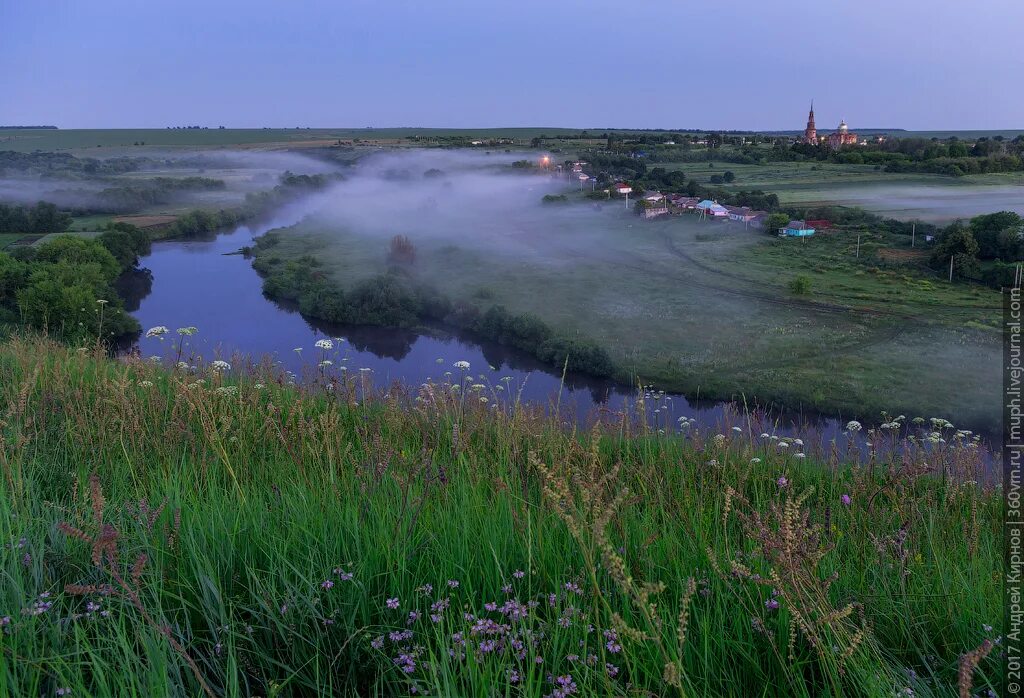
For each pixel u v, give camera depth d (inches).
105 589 106.6
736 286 3380.9
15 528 142.9
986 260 3457.2
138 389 276.5
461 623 116.1
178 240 4891.7
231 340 2288.4
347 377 290.8
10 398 240.7
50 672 102.6
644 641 107.7
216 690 101.0
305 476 183.3
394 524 142.3
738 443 267.6
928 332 2437.3
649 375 1979.6
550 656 111.5
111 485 181.3
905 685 106.7
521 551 137.4
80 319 1332.4
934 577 141.3
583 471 175.8
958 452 234.8
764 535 114.3
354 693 100.7
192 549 130.6
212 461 196.2
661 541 145.8
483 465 202.8
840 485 221.8
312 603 116.8
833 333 2474.2
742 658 115.7
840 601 127.8
